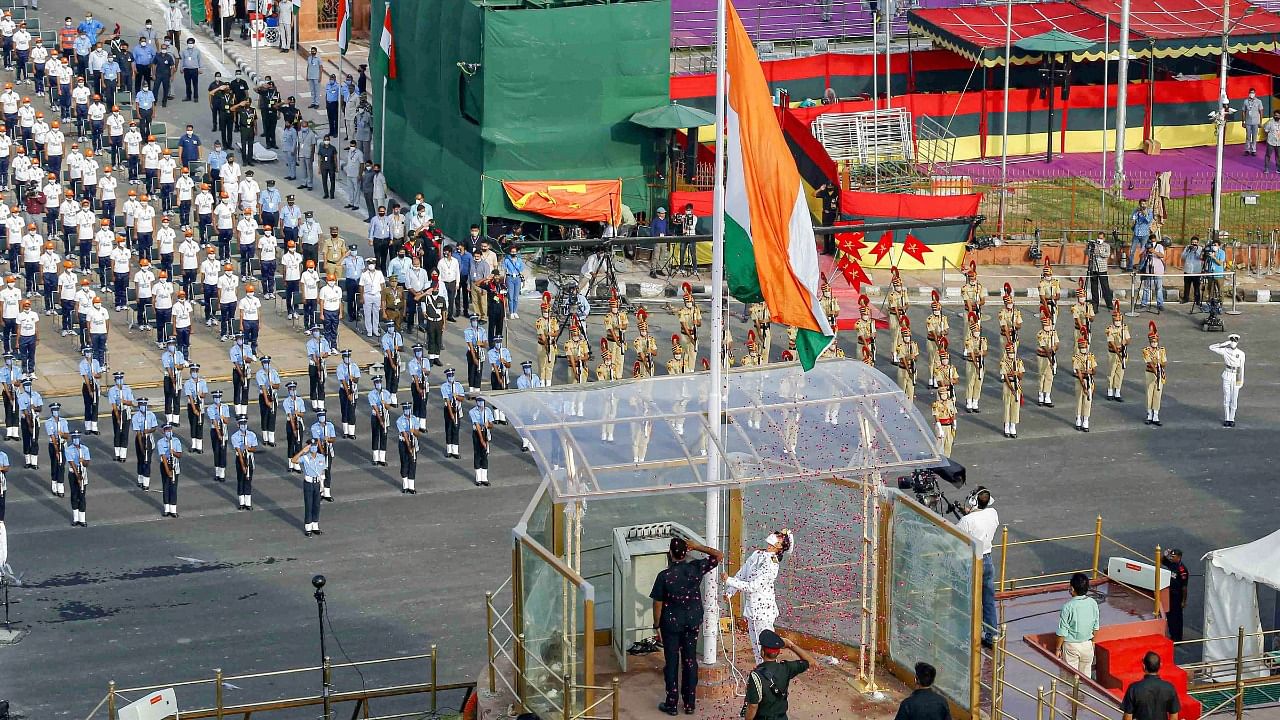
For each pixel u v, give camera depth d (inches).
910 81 2837.1
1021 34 2731.3
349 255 2230.6
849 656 1130.0
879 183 2541.8
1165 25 2726.4
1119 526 1657.2
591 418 1085.1
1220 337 2197.3
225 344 2156.7
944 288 2287.2
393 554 1606.8
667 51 2415.1
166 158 2470.5
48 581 1551.4
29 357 2034.9
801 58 2792.8
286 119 2662.4
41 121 2566.4
